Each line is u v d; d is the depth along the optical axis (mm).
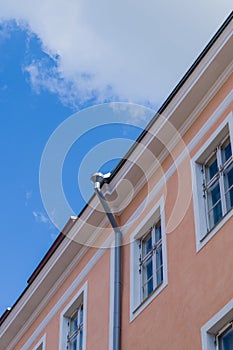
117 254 17766
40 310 21719
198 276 15070
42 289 21406
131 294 17062
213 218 15672
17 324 22500
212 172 16250
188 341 14602
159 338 15477
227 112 16156
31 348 21531
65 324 20062
